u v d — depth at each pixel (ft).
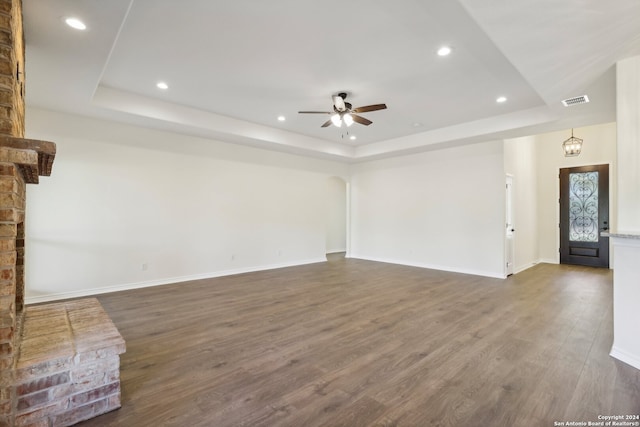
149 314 12.40
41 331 6.95
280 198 23.18
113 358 6.39
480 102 15.07
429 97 14.43
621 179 9.05
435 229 22.56
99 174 15.42
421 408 6.50
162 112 15.28
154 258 17.24
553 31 7.48
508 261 20.17
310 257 25.30
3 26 5.38
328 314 12.47
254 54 10.65
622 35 7.71
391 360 8.63
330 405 6.60
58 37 8.42
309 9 8.24
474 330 10.80
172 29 9.19
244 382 7.48
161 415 6.24
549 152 25.09
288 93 14.11
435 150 22.44
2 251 5.21
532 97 14.40
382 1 7.87
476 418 6.18
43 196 13.98
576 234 23.93
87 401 6.09
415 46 10.04
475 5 6.47
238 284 17.60
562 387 7.27
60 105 13.46
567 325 11.27
